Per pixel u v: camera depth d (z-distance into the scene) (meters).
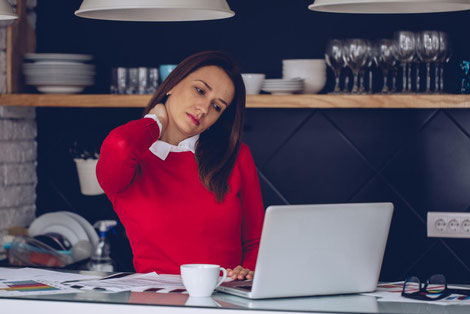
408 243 2.95
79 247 2.87
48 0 3.12
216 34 3.04
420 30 2.90
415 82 2.89
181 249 2.05
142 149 1.82
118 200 2.07
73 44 3.12
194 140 2.14
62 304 1.41
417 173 2.94
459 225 2.89
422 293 1.60
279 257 1.47
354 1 1.67
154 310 1.38
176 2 1.59
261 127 3.02
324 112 2.98
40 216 3.01
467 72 2.72
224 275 1.56
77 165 3.03
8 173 2.95
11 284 1.60
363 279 1.58
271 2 2.99
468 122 2.90
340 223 1.51
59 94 2.88
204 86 2.12
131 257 2.96
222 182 2.07
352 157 2.97
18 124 3.02
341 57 2.69
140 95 2.81
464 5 1.75
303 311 1.37
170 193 2.06
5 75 2.90
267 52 3.01
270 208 1.43
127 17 1.87
